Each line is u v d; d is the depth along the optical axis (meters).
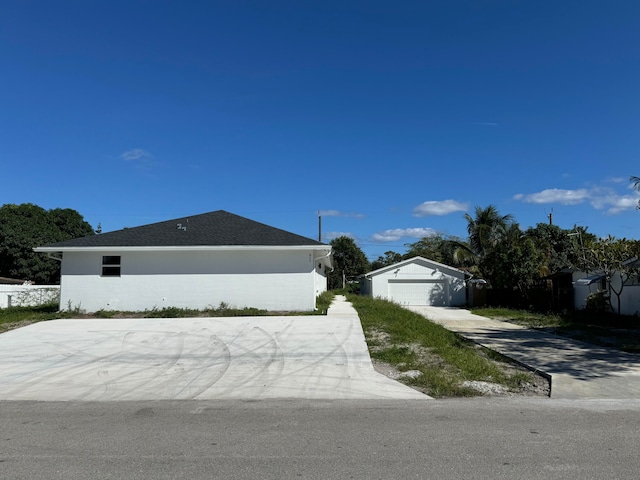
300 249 18.22
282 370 9.52
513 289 26.41
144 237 18.98
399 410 6.69
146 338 12.67
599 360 10.37
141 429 5.80
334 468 4.39
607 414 6.35
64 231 42.69
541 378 8.86
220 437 5.42
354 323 14.70
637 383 8.31
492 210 32.41
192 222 20.91
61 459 4.72
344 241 59.38
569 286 24.30
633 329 15.98
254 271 18.45
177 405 7.14
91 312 18.14
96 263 18.41
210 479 4.16
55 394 8.01
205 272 18.44
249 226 20.44
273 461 4.60
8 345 11.97
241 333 13.17
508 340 13.46
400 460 4.59
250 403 7.23
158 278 18.38
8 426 6.02
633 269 18.31
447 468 4.36
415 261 30.72
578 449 4.86
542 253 27.58
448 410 6.66
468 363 9.66
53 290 25.47
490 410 6.62
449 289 30.38
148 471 4.36
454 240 39.72
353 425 5.89
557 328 16.44
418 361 10.05
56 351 11.33
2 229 36.47
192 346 11.73
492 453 4.76
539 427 5.71
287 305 18.33
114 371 9.56
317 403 7.20
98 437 5.48
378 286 30.66
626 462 4.48
